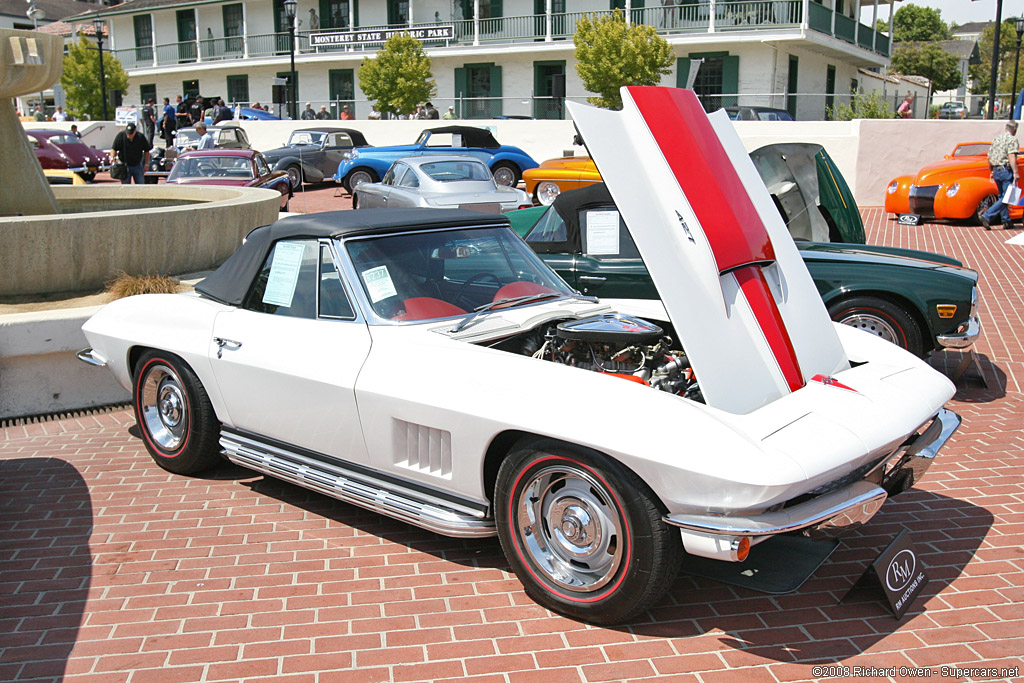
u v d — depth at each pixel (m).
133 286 7.12
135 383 5.19
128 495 4.87
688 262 3.69
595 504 3.37
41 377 6.33
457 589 3.79
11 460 5.46
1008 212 15.12
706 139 4.12
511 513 3.57
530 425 3.36
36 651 3.33
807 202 7.48
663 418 3.19
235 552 4.16
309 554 4.14
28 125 32.56
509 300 4.32
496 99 31.31
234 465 5.37
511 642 3.36
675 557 3.25
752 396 3.55
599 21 26.14
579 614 3.46
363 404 3.92
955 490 4.84
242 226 8.73
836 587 3.79
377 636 3.41
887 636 3.39
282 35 38.31
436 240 4.49
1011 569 3.91
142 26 44.00
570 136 24.75
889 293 6.13
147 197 11.91
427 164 13.70
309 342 4.23
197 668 3.21
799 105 26.48
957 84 62.16
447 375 3.69
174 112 30.77
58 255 7.20
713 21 28.17
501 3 33.06
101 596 3.75
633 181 3.73
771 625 3.48
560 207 6.55
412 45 30.50
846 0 33.91
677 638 3.38
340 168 21.58
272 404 4.37
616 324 3.99
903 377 3.97
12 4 60.66
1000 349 7.80
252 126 29.55
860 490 3.35
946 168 15.95
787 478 2.99
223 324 4.65
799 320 3.99
